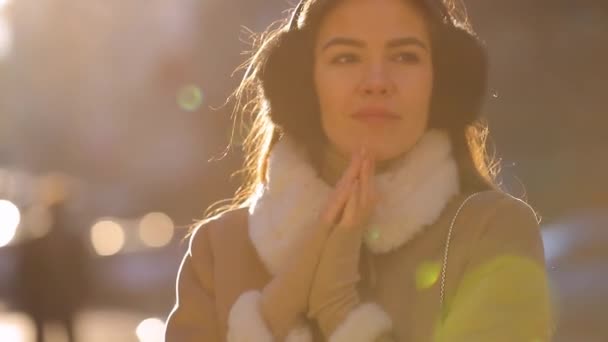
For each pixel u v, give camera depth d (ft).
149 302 91.56
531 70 119.44
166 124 183.52
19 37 250.57
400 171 11.00
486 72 11.48
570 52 119.03
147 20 193.77
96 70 227.61
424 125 11.25
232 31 153.79
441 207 10.94
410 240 11.00
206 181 160.97
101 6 218.79
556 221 59.57
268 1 144.77
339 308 10.80
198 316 11.81
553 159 114.73
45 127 242.78
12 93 255.91
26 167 248.52
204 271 11.90
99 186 213.46
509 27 120.57
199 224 12.14
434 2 11.37
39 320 61.72
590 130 116.47
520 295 10.46
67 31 234.58
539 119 117.60
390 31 11.18
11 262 82.33
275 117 11.78
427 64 11.27
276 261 11.29
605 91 117.60
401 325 10.84
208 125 160.35
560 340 52.21
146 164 192.03
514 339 10.32
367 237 11.02
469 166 11.43
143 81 198.29
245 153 12.47
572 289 53.72
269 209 11.41
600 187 111.65
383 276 11.02
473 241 10.76
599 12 118.93
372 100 11.09
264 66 11.81
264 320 11.07
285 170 11.42
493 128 117.39
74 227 61.87
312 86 11.60
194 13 163.22
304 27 11.53
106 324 77.71
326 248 10.85
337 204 10.85
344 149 11.30
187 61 167.32
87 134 227.61
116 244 128.36
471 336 10.44
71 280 62.08
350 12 11.27
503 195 10.96
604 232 54.24
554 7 119.34
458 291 10.73
